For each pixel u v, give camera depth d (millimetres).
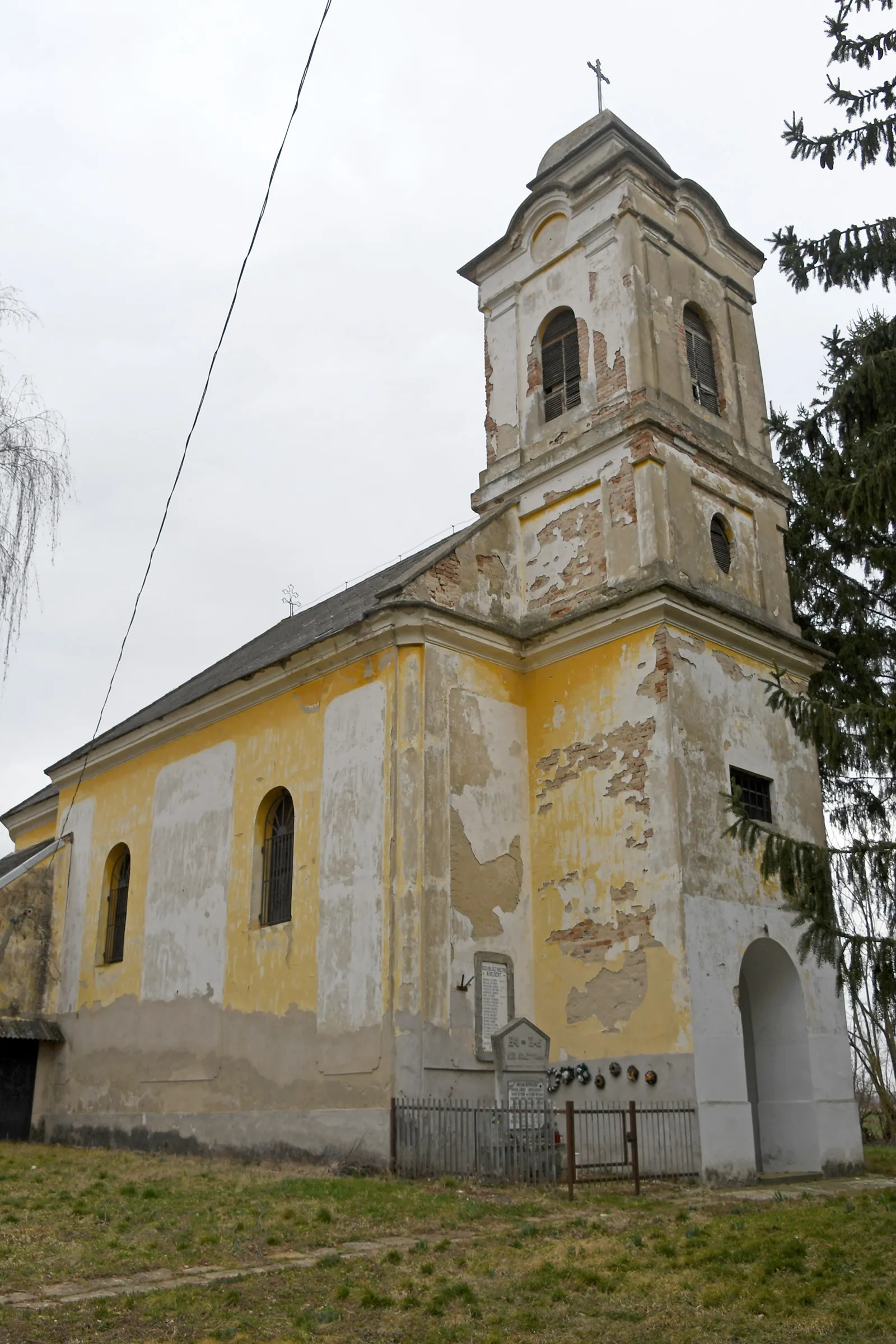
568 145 21453
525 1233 9898
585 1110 13141
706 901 15266
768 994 17016
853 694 19125
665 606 16156
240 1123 17344
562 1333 6938
